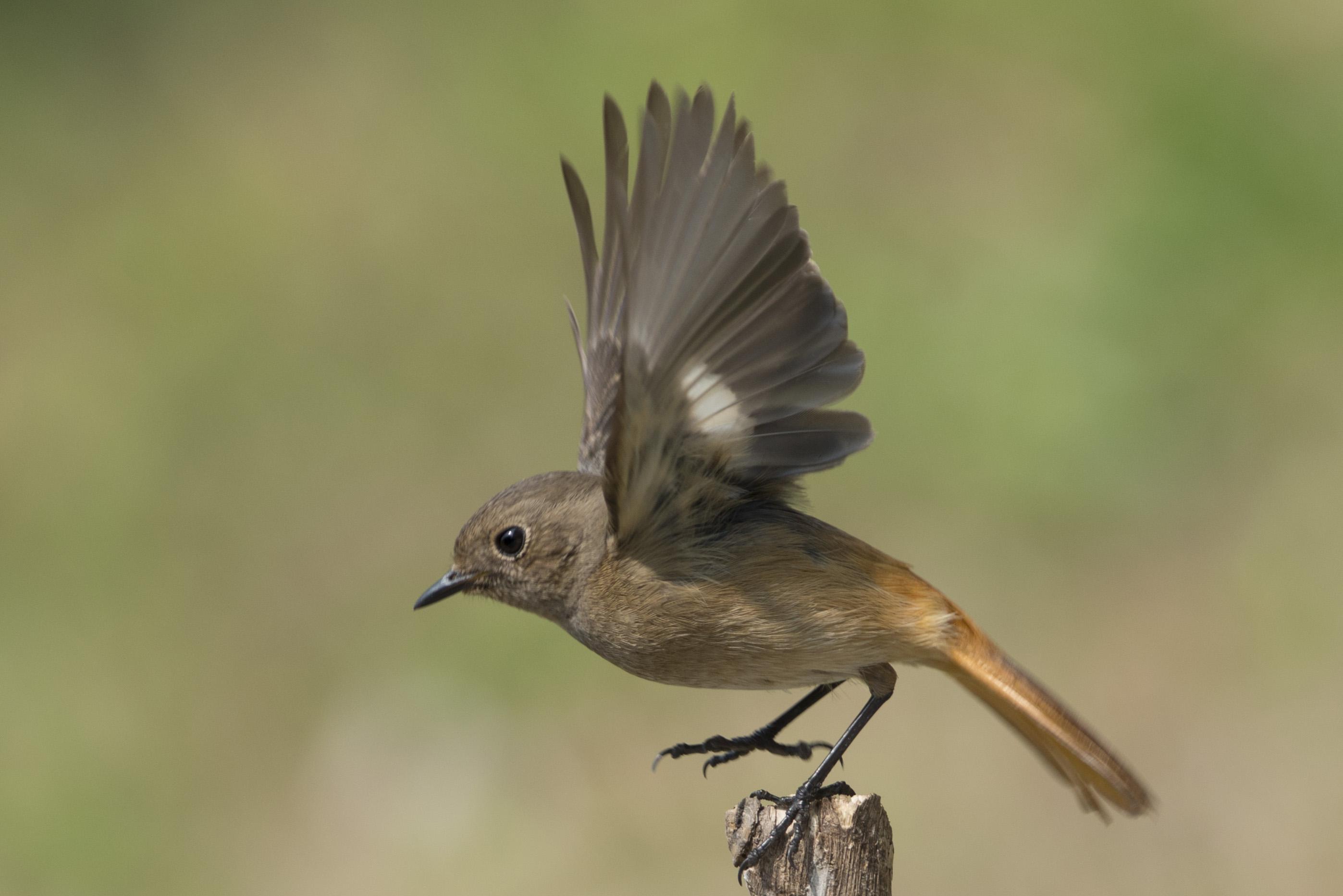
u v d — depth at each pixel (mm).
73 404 16578
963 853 12008
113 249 18234
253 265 17734
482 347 16406
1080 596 13508
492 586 7488
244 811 13250
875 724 12773
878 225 16578
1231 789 12234
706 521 7051
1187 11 18391
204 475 15664
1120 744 12602
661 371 6527
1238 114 16781
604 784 12945
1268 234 15711
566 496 7406
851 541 7250
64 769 13602
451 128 18938
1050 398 14695
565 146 18422
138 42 20781
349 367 16422
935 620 7207
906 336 15336
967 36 18734
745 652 7125
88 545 15242
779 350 6672
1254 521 13742
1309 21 17984
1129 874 11898
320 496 15320
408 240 17703
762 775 12781
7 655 14406
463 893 12492
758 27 18984
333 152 18938
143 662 14320
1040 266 15773
